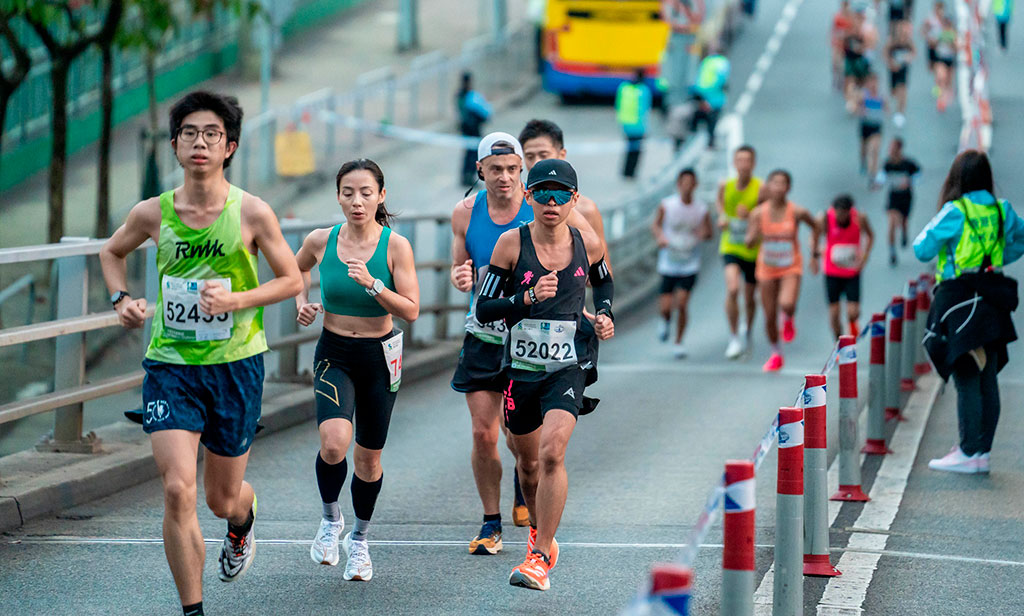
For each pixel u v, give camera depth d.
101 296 49.97
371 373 20.61
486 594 19.86
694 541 12.65
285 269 17.50
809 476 20.97
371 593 19.89
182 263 17.16
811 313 58.47
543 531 19.56
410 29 138.75
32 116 78.81
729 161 92.56
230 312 17.23
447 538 23.50
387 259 20.45
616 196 84.00
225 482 17.83
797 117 109.62
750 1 156.75
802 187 85.12
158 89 102.81
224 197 17.22
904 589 20.30
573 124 111.06
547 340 19.91
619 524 24.45
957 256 28.16
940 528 24.22
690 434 33.84
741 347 47.97
